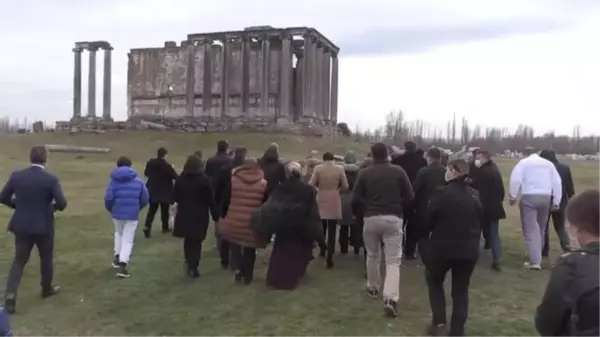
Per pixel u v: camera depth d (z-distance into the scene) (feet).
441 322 23.82
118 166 35.94
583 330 10.62
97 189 87.66
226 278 34.17
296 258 31.83
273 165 36.22
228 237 32.42
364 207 28.25
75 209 64.13
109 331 25.95
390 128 367.04
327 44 235.40
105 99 253.03
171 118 237.25
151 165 47.52
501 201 35.91
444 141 387.96
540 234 35.99
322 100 234.17
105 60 254.47
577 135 409.90
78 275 35.17
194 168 33.81
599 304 10.50
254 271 36.19
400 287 31.99
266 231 31.22
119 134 217.36
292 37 222.28
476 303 29.17
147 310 28.55
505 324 25.96
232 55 240.12
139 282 33.45
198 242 34.19
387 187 27.61
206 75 236.84
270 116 223.92
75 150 171.94
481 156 36.01
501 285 32.48
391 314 26.86
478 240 23.06
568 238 38.96
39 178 29.25
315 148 180.86
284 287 31.48
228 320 26.86
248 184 32.17
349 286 32.14
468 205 22.86
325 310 27.96
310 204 31.40
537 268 35.78
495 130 420.77
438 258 22.94
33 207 29.17
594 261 10.93
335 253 41.22
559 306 10.96
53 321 27.25
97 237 47.65
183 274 35.12
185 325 26.43
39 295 31.09
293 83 233.55
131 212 35.17
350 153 40.42
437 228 23.07
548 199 35.29
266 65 222.69
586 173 128.67
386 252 27.53
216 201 36.76
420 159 37.06
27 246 29.17
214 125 220.23
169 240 46.14
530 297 30.22
